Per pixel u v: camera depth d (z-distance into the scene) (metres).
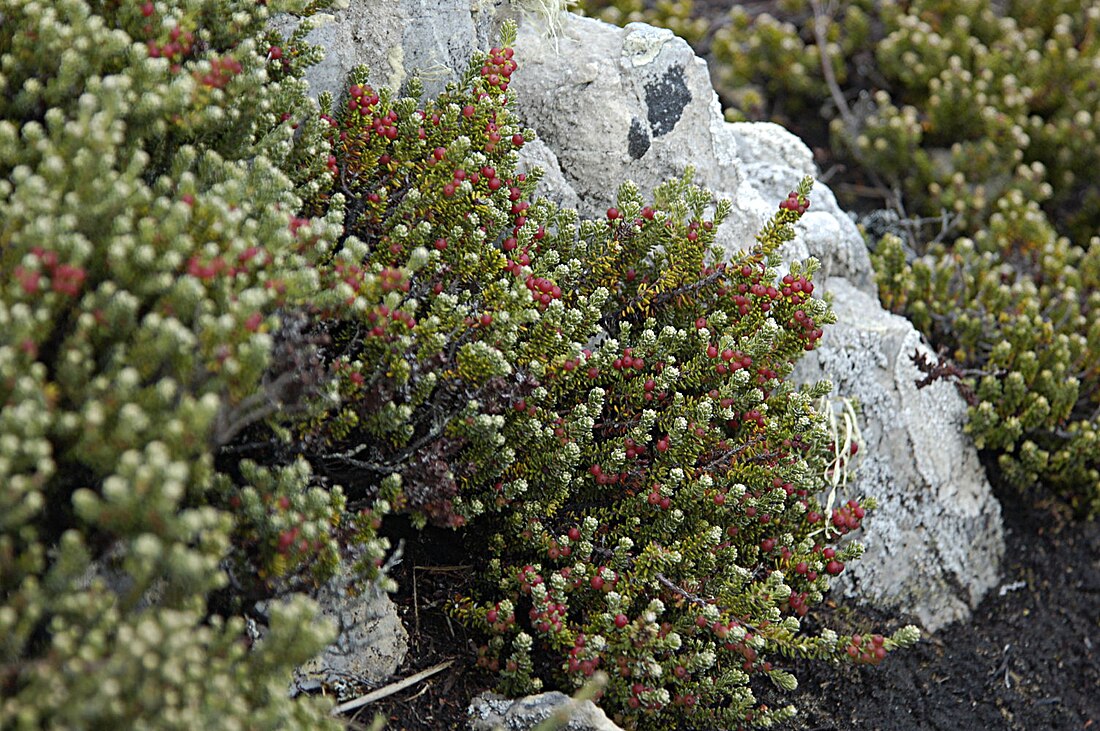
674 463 4.02
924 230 7.09
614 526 4.14
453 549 4.24
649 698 3.61
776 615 3.84
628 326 4.30
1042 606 5.39
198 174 3.54
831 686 4.58
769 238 4.32
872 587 5.02
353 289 3.42
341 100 4.34
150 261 2.96
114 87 3.12
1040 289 6.27
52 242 2.88
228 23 3.79
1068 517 5.75
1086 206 7.21
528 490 3.93
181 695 2.65
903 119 7.17
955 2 7.82
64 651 2.54
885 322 5.40
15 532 2.81
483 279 4.01
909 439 5.22
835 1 8.13
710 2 8.45
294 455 3.52
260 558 3.25
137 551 2.56
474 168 4.07
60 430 2.74
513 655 3.71
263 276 3.16
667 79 4.92
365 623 3.70
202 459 2.91
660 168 4.90
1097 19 7.77
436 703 3.79
